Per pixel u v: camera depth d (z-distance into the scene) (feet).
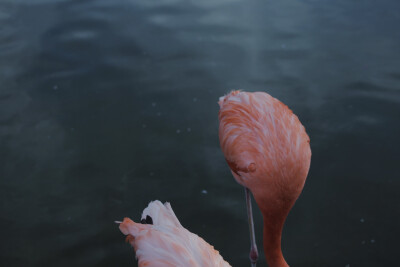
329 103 14.34
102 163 12.80
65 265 10.61
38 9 19.40
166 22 18.52
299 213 11.49
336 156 12.73
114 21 18.62
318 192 11.89
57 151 13.12
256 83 15.06
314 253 10.59
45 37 17.67
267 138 7.73
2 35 17.67
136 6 19.72
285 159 7.56
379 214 11.27
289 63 16.03
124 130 13.71
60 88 15.30
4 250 10.89
